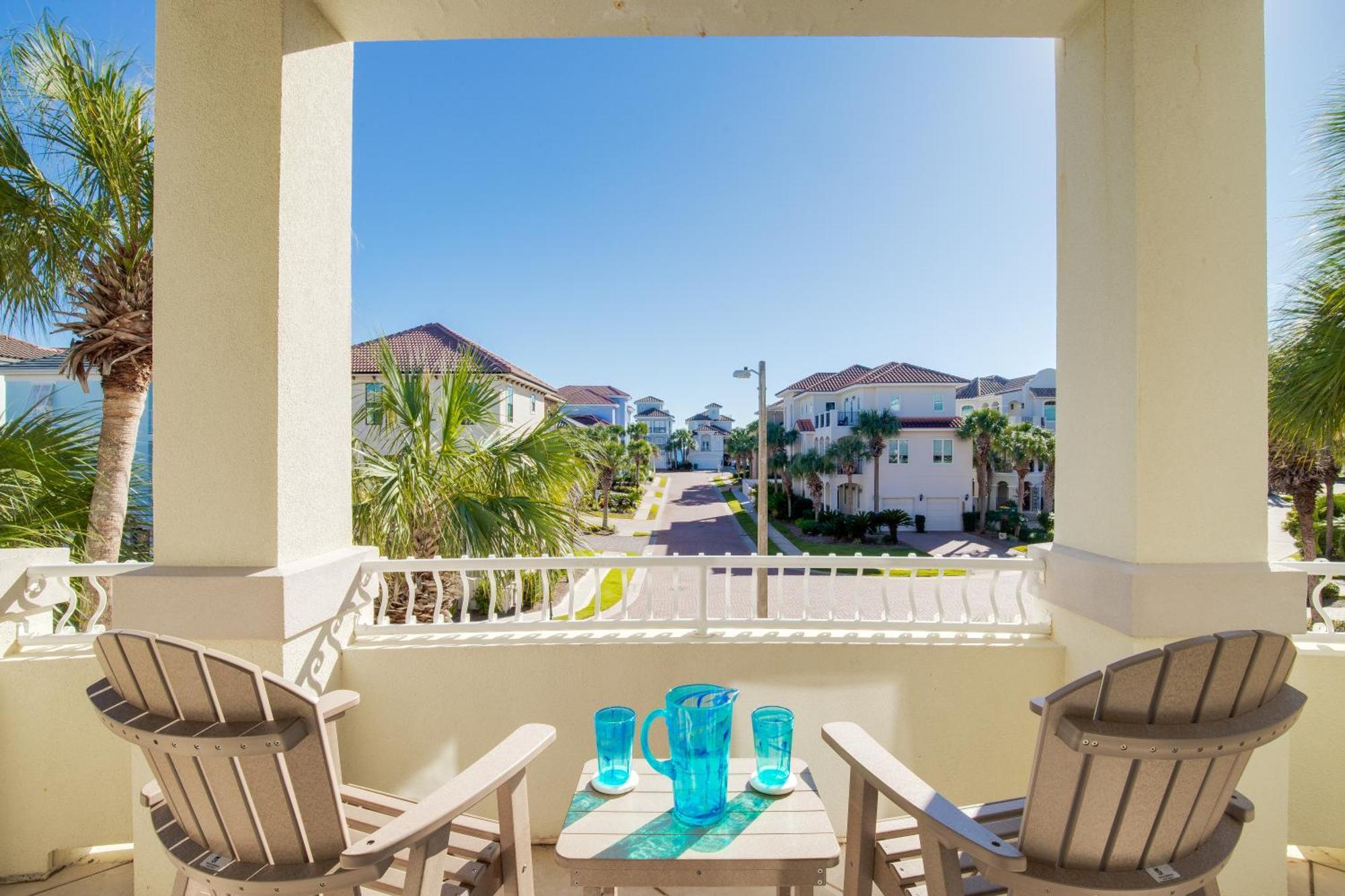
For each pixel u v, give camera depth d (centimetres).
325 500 221
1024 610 245
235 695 114
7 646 218
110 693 127
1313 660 220
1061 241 236
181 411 195
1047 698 107
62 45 435
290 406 200
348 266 238
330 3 213
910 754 229
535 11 220
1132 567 191
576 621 243
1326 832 218
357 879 117
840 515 3173
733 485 5594
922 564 244
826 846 130
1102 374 212
